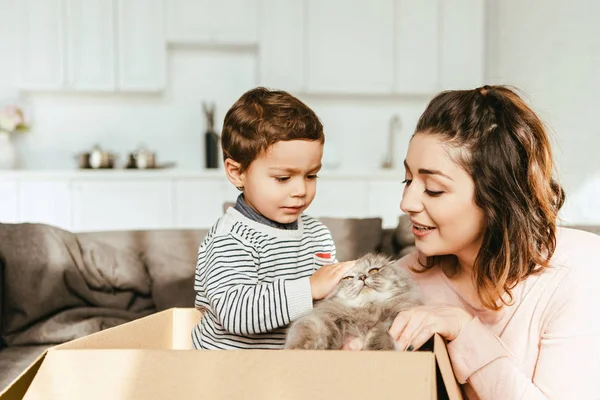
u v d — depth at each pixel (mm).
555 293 1225
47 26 5223
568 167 5043
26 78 5242
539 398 1048
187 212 5055
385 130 5797
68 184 4945
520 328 1243
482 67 5480
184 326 1382
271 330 1283
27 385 846
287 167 1283
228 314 1164
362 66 5453
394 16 5434
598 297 1185
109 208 4996
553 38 5195
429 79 5488
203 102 5551
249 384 812
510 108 1227
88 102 5598
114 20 5262
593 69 4941
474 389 1085
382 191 5137
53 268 2615
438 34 5461
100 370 833
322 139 1333
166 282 2738
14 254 2604
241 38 5371
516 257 1217
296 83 5426
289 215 1322
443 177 1189
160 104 5664
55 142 5586
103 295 2697
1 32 5438
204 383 818
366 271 1160
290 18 5387
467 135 1185
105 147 5633
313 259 1394
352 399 788
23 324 2564
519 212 1200
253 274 1271
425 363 793
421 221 1242
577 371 1135
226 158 1374
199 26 5348
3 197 4906
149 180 5012
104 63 5277
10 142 5371
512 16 5457
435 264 1401
